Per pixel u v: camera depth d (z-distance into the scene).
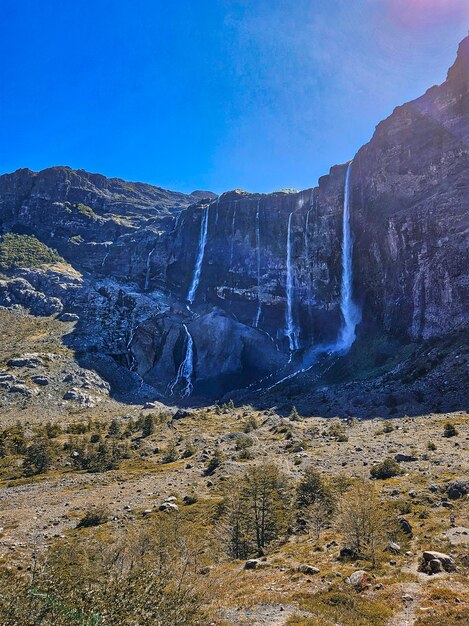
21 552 29.20
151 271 179.12
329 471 44.19
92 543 29.56
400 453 46.16
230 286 156.12
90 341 141.75
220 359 139.12
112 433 81.62
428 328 97.06
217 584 19.47
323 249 138.12
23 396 106.19
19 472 59.91
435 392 72.88
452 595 15.33
